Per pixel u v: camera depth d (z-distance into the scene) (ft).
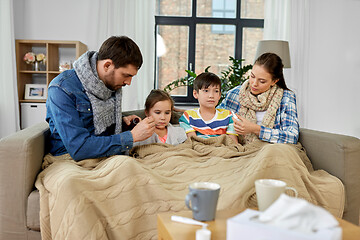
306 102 14.06
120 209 3.78
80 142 4.43
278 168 4.13
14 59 12.44
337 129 14.70
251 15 14.93
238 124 5.72
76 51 12.58
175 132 5.83
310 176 4.46
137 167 3.93
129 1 13.51
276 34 14.15
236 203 3.81
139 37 13.64
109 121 5.13
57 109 4.53
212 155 5.22
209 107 6.18
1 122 12.36
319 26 14.32
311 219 1.97
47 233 3.92
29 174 4.19
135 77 13.46
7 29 12.27
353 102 14.60
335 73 14.48
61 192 3.58
